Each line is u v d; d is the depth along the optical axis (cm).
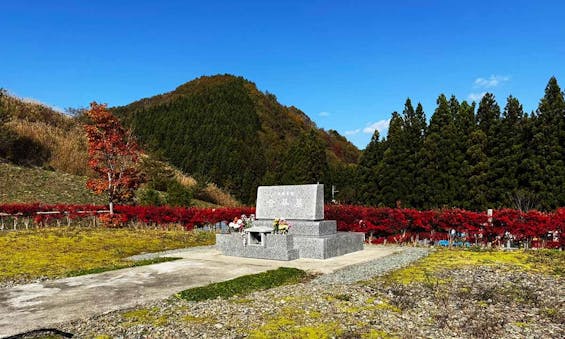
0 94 3878
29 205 2047
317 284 967
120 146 2275
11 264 1199
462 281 1006
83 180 3116
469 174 2638
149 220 2175
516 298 867
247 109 9562
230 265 1216
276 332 636
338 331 640
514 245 1588
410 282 991
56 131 3725
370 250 1545
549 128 2377
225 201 4362
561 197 2269
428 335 639
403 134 2992
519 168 2481
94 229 1966
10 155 3091
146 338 623
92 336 633
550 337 642
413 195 2853
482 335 643
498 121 2683
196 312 743
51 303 807
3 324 686
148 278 1031
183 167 6494
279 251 1316
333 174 5034
